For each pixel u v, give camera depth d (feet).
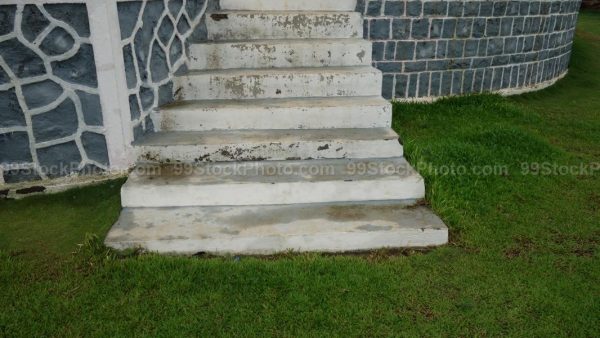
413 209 11.70
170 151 12.91
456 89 21.49
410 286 9.30
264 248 10.50
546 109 22.45
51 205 11.96
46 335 7.92
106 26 11.53
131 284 9.14
